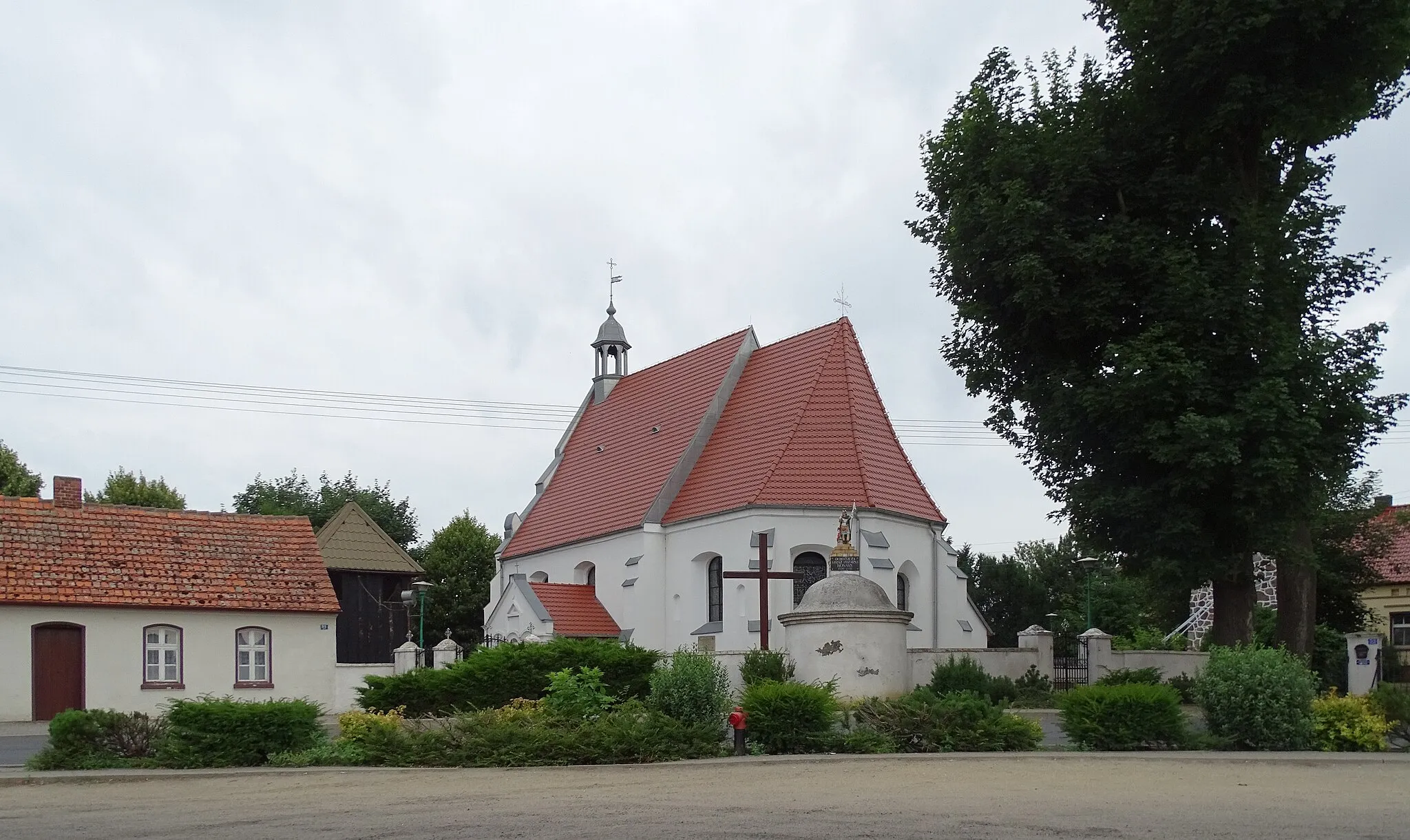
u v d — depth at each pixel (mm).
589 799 14555
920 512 42312
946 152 31500
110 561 36281
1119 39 29625
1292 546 28609
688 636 43062
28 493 65938
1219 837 11312
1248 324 27203
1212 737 20031
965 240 30078
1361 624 43000
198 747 19141
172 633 36188
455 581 75500
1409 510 44844
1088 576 64562
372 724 20656
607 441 54781
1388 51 27156
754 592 39750
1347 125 29641
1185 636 54906
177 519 38969
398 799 14914
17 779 17562
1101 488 29609
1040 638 35531
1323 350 27656
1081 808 13305
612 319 60406
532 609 45531
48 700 34094
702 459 46438
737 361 48812
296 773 18219
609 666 29469
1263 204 29750
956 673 31562
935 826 12047
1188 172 29672
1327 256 29422
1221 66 27328
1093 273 28562
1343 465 28625
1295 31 26641
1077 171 28797
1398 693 21109
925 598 41781
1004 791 14898
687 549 43781
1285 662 20750
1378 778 16297
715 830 11797
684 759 19109
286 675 37719
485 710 23328
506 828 12219
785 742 19828
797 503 39969
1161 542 28703
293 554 39750
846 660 26625
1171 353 26938
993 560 74938
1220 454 26109
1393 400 28859
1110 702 19969
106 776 17906
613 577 46781
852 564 28281
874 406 44094
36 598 33938
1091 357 30625
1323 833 11570
